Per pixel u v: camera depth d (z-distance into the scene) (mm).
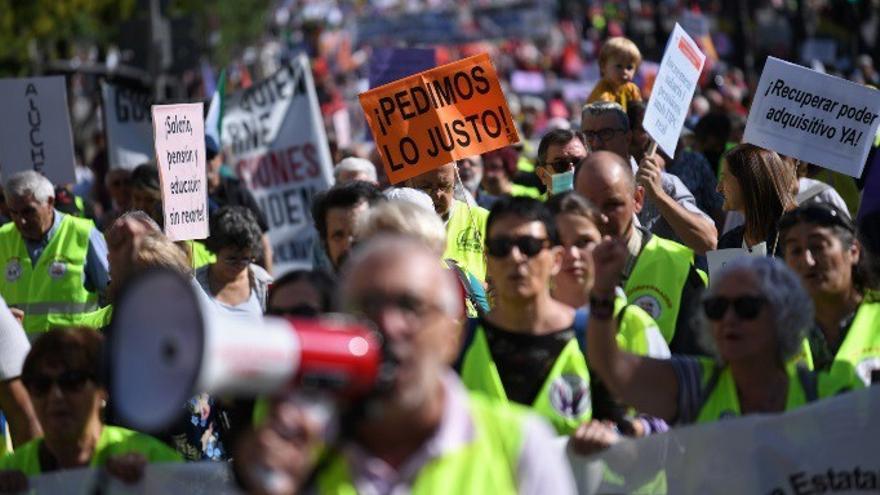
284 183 18922
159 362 4359
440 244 8508
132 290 4430
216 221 11516
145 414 4359
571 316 7934
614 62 16078
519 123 30016
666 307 9648
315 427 4680
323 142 18797
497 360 7805
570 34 66625
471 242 11867
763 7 46688
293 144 18844
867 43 37312
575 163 12414
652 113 12500
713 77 31062
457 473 5395
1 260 13805
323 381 4559
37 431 8773
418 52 18375
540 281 7816
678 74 12891
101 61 38844
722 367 7238
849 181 16062
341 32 70875
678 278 9703
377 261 5191
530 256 7754
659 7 47312
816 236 8406
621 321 8148
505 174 17141
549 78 48438
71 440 7348
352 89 50312
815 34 38406
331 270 10688
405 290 5133
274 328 4480
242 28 57188
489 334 7871
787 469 7105
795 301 7066
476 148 11969
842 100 11984
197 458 8836
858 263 8516
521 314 7816
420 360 5160
